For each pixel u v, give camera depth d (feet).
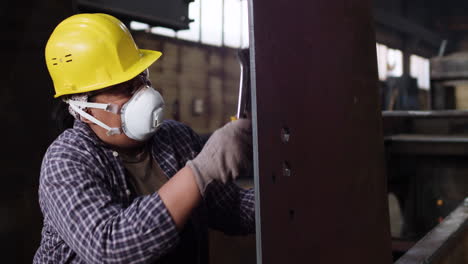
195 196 3.03
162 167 4.18
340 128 2.99
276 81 2.34
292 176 2.43
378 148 3.55
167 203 3.02
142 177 4.12
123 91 3.78
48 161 3.63
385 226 3.57
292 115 2.46
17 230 6.38
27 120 6.45
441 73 18.29
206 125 28.55
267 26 2.29
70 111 3.99
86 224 3.22
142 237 3.02
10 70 6.26
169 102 25.99
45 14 6.44
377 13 44.29
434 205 12.53
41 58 6.54
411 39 52.95
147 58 4.04
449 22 58.90
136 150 4.10
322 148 2.76
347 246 2.97
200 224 4.43
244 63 3.08
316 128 2.70
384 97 38.52
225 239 8.62
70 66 3.78
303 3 2.66
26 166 6.46
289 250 2.36
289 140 2.42
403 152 12.32
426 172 12.59
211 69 28.96
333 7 3.03
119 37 3.84
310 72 2.68
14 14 6.24
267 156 2.22
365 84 3.41
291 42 2.50
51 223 3.59
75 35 3.82
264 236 2.16
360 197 3.18
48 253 3.87
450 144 11.85
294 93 2.50
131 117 3.69
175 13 7.66
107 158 3.83
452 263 4.77
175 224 3.06
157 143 4.25
